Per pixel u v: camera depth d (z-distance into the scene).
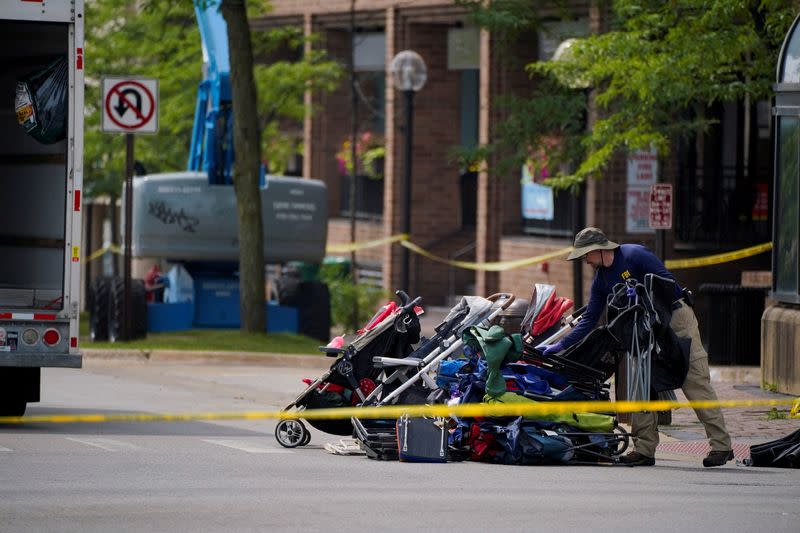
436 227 149.62
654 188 77.69
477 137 149.25
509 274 132.50
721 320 85.94
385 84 163.88
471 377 49.34
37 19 54.34
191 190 98.56
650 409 47.44
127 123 89.62
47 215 63.69
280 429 52.19
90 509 37.34
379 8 148.38
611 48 81.25
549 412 48.50
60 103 58.53
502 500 39.59
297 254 102.12
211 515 36.66
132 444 51.59
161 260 107.88
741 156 110.75
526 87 129.75
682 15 81.38
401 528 35.16
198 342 93.25
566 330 52.03
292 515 36.75
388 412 48.53
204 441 53.19
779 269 68.81
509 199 134.12
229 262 101.62
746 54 83.44
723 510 38.38
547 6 105.88
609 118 84.88
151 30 139.12
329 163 164.12
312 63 142.00
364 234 156.62
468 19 100.81
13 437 52.97
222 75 99.69
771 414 60.09
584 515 37.28
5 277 64.62
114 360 87.50
